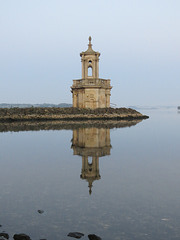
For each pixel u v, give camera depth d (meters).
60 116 50.06
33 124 40.59
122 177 11.23
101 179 10.91
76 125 38.72
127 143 21.53
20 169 12.73
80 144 20.98
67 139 23.77
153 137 25.45
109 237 6.27
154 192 9.23
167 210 7.70
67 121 47.53
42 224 6.92
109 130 31.81
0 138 24.48
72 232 6.44
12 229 6.68
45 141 22.58
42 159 15.17
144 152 17.39
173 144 20.98
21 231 6.58
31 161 14.61
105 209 7.81
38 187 9.86
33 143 21.48
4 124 40.62
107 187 9.84
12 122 44.97
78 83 54.06
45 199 8.62
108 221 7.05
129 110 62.12
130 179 10.89
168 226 6.76
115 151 17.81
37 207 7.98
